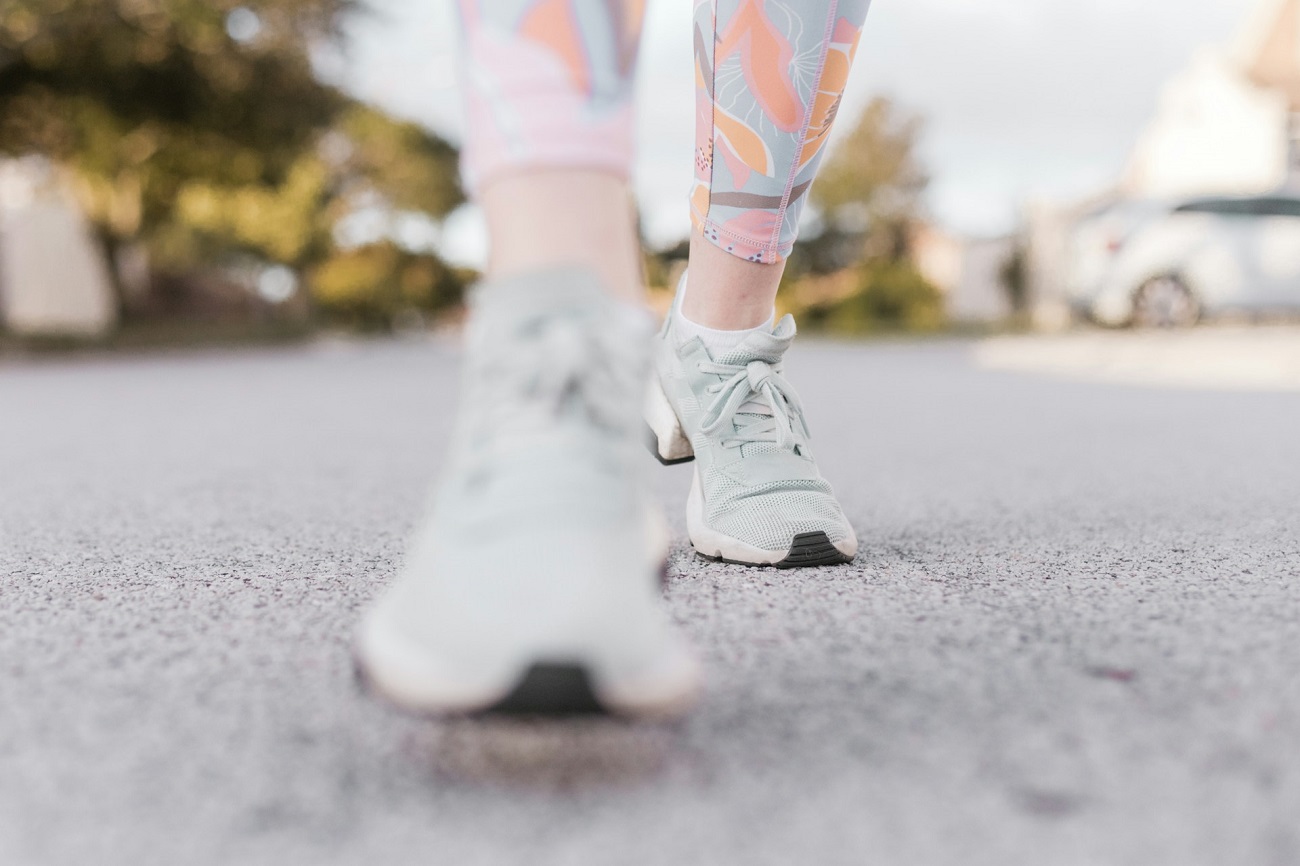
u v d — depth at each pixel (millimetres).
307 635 841
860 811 527
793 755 593
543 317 636
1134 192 13773
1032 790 549
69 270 14656
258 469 2277
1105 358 6746
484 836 503
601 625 559
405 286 29922
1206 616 882
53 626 877
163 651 798
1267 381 4863
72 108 10953
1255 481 1892
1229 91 12172
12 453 2617
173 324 15633
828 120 1072
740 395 1142
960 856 485
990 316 19094
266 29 10688
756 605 929
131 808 539
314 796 547
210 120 11125
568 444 619
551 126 647
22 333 10438
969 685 705
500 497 601
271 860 486
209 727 641
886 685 706
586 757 592
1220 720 639
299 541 1340
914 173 23516
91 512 1635
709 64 1068
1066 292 8867
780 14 1012
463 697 564
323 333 20516
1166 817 520
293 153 12211
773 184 1081
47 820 528
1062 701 674
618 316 650
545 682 553
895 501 1721
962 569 1099
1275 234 8289
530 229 654
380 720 648
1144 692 688
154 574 1106
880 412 3668
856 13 1029
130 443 2875
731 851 488
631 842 497
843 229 23359
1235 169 12148
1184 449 2457
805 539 1099
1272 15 11836
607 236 667
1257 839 498
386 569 1132
